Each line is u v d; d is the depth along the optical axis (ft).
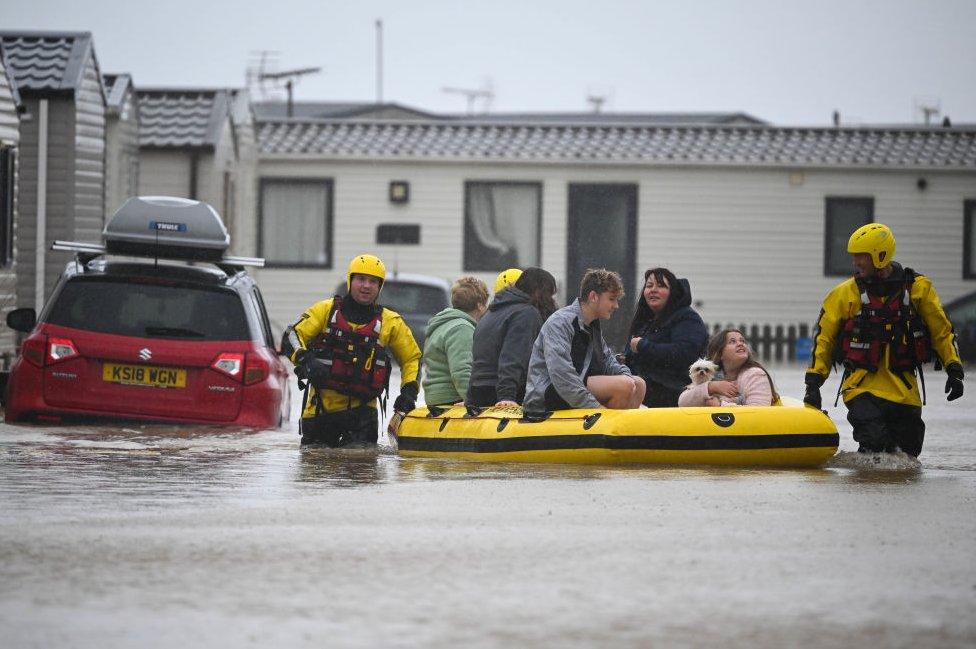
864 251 126.82
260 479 113.70
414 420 137.49
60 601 69.26
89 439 139.95
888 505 100.37
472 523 91.61
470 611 67.87
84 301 151.74
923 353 127.95
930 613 68.13
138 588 72.08
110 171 312.71
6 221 245.65
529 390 129.29
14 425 149.18
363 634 63.62
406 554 81.10
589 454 123.13
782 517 94.53
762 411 124.57
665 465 123.24
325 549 82.43
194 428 149.89
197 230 157.38
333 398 140.46
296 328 140.87
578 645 62.18
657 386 139.33
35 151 274.16
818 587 73.31
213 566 77.46
